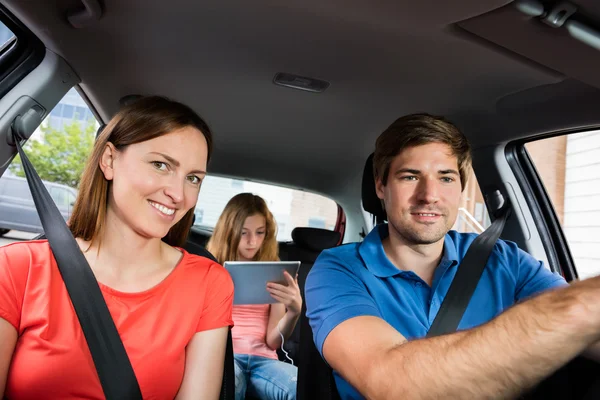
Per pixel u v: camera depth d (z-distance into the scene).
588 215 2.35
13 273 0.97
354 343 0.96
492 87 1.91
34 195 1.09
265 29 1.67
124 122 1.06
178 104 1.12
